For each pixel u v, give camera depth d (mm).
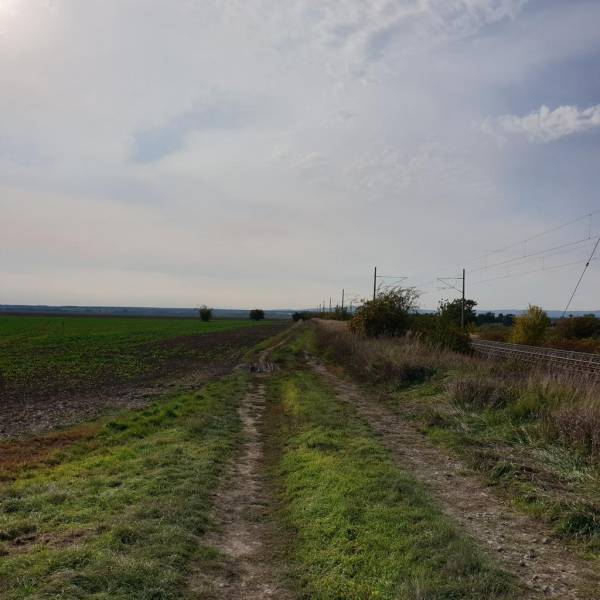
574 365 20844
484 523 7441
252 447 12289
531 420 12148
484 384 14891
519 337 47406
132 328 84125
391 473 9203
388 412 15773
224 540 7113
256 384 23141
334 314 94688
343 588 5680
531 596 5414
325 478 9086
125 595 5320
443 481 9336
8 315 143500
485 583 5512
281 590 5820
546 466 9414
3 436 14047
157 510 7656
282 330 88062
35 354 37469
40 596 5184
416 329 30875
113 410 17578
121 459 10859
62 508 7906
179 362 34156
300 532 7293
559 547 6672
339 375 25578
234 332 77812
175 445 11586
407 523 7125
